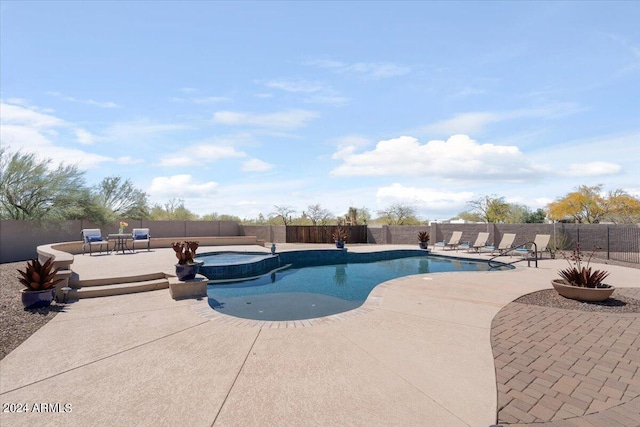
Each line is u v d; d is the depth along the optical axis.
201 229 23.56
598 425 2.56
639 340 4.39
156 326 5.02
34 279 6.05
